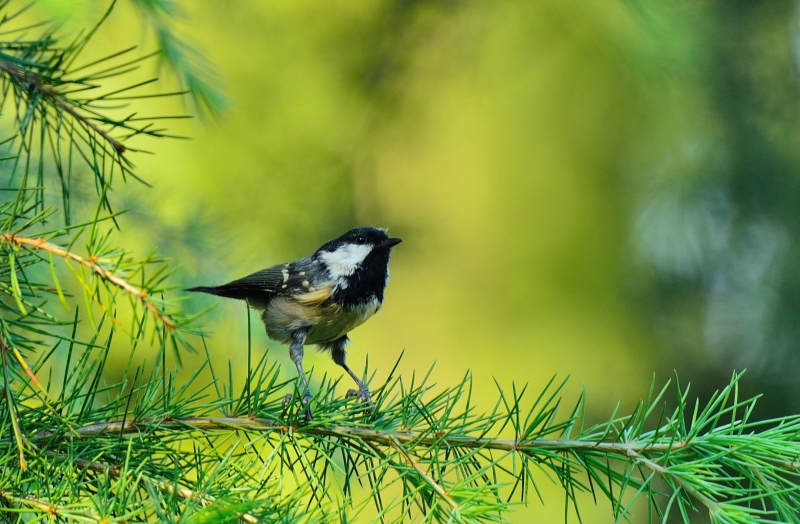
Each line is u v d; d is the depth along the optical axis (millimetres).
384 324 16094
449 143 15461
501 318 15742
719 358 14547
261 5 13203
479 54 14172
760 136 13508
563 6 7891
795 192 13523
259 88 13453
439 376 15672
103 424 3945
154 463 3914
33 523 3371
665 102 13070
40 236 4379
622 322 15094
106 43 10117
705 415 4023
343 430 4312
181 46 6117
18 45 4473
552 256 15672
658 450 4035
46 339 6793
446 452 4176
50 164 7242
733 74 13141
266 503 3348
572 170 15672
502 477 12781
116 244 7328
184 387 4164
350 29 13906
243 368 8219
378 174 14953
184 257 7996
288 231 13227
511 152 15648
